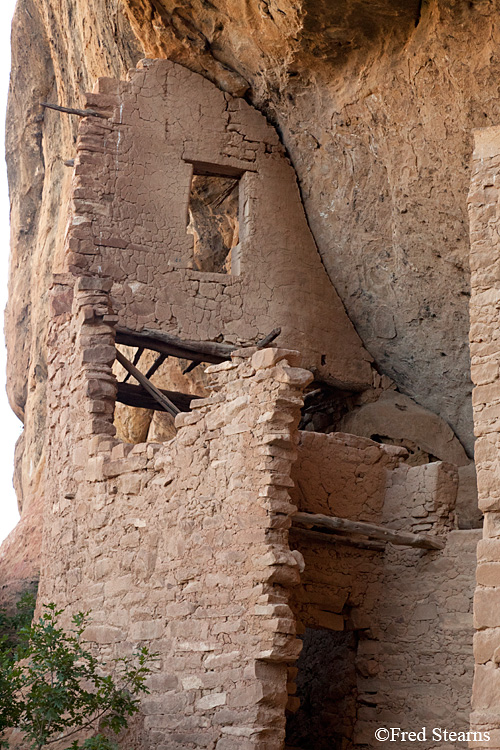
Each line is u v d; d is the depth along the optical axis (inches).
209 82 586.2
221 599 366.0
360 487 443.2
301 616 421.7
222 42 556.1
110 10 609.9
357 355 594.9
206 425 391.2
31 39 778.2
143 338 544.1
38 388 788.6
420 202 513.7
